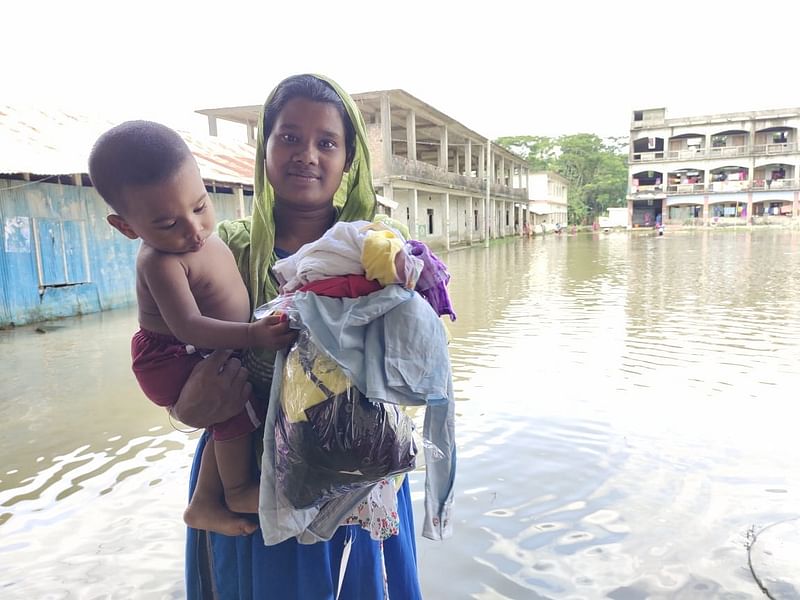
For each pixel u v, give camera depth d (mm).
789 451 3955
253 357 1467
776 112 42500
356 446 1206
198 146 13836
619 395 5098
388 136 19234
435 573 2773
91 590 2674
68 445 4270
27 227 8930
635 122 46750
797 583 2619
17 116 10625
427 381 1235
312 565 1486
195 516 1497
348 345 1207
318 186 1521
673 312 9242
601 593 2619
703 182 45750
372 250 1236
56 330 8461
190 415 1340
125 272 10812
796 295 10672
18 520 3266
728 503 3318
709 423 4438
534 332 7859
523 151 63406
